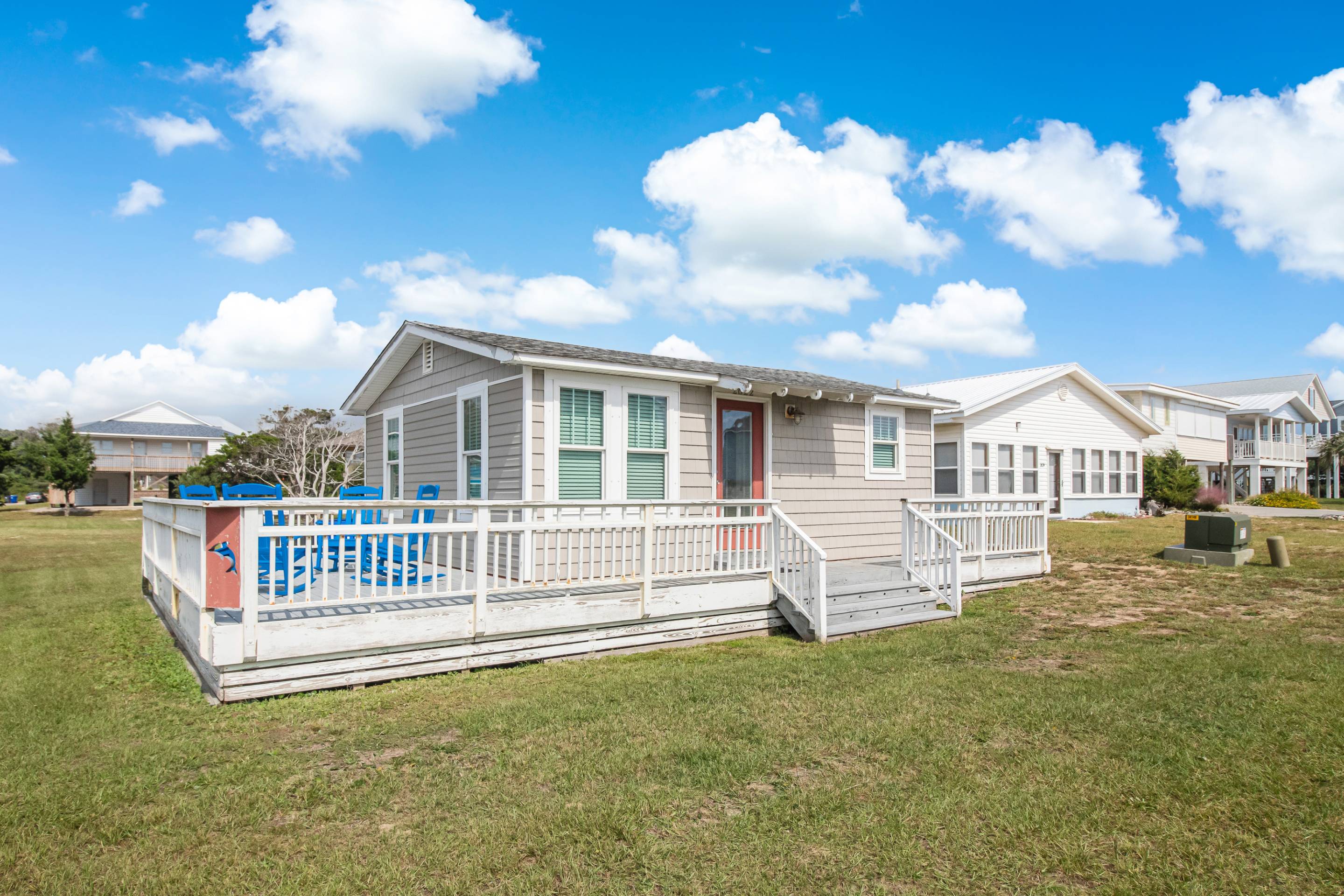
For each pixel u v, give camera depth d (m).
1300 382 46.97
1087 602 10.11
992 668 6.66
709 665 6.96
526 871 3.12
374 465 13.62
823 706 5.42
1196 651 7.12
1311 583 10.81
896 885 3.04
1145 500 28.64
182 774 4.19
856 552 12.17
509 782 4.04
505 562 9.01
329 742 4.74
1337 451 49.66
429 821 3.58
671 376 9.48
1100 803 3.75
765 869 3.14
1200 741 4.60
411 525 6.24
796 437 11.38
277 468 33.25
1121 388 30.20
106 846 3.33
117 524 31.08
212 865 3.14
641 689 5.94
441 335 9.95
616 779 4.09
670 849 3.30
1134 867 3.15
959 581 9.54
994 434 22.14
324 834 3.44
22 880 2.99
